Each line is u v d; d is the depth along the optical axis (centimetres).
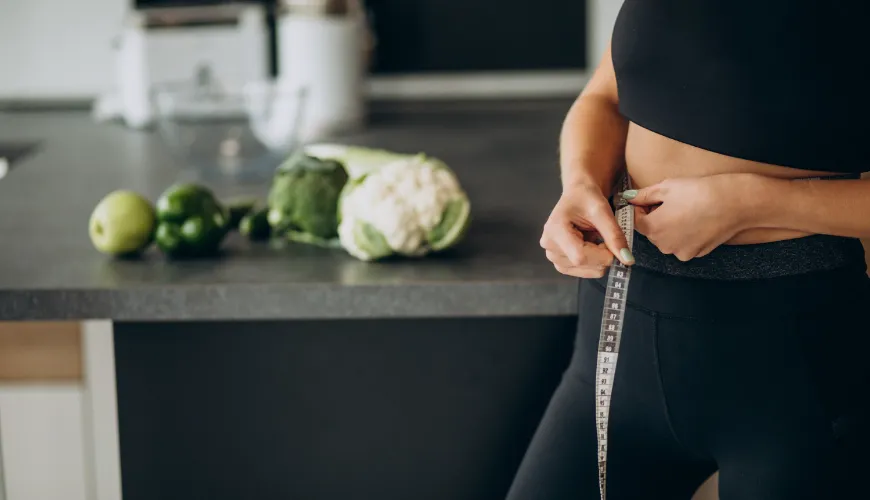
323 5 274
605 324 121
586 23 332
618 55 124
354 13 282
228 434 167
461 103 324
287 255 165
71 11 326
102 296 147
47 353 226
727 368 119
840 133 112
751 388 118
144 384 164
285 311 149
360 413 167
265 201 201
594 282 131
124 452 167
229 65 287
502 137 273
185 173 233
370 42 310
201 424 166
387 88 334
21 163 242
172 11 283
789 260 116
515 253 164
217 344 163
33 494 232
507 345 165
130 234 160
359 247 158
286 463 168
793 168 116
